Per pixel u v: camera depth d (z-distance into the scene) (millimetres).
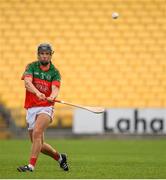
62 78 71312
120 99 70625
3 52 73500
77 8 75625
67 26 74750
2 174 27188
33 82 28344
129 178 26219
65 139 62312
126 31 74688
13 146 52781
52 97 27797
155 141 59281
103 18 75125
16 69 72500
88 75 71750
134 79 71750
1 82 71500
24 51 73688
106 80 71562
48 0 76062
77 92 70625
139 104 70688
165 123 61719
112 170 30453
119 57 73125
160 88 71562
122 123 61750
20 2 75875
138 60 73062
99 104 70375
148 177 26766
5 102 70438
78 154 44594
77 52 73312
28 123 28391
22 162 36312
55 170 29891
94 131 62219
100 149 49938
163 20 75438
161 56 73562
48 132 64188
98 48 73562
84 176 26859
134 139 61719
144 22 75250
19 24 74875
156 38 74500
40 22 75000
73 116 62594
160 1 76375
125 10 75812
